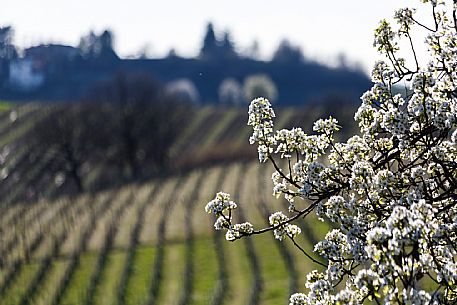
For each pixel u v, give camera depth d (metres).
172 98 106.19
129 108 95.62
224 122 113.81
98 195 61.25
